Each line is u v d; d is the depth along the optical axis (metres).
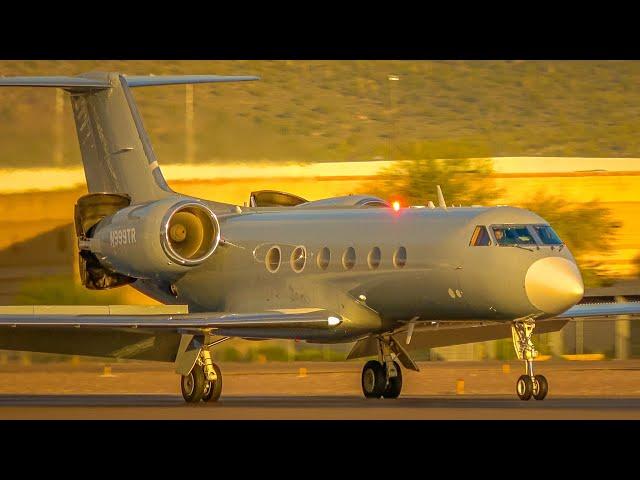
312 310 106.69
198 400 104.88
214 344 106.75
